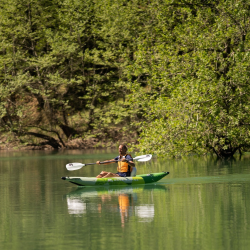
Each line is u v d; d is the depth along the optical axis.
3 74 132.62
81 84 147.25
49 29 133.88
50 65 131.25
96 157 86.12
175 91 61.22
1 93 125.62
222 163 63.97
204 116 60.62
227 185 38.03
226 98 58.91
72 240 19.09
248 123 61.91
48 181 44.78
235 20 61.53
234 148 75.00
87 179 38.88
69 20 136.38
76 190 36.72
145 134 62.94
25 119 141.25
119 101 132.88
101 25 142.88
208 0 69.81
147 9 127.94
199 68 60.19
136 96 70.88
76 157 87.44
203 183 39.91
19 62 136.38
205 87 58.00
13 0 132.25
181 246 17.83
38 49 141.62
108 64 136.00
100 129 134.62
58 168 61.84
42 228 21.64
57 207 27.78
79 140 133.62
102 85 141.00
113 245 18.12
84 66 148.25
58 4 142.88
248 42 62.19
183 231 20.36
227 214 24.33
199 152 65.38
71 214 25.14
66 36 133.88
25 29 134.88
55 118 138.38
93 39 146.38
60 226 21.94
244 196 31.08
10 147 132.50
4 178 48.84
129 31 131.88
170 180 42.84
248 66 56.94
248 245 17.88
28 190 37.41
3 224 22.81
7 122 139.00
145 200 29.89
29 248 18.03
